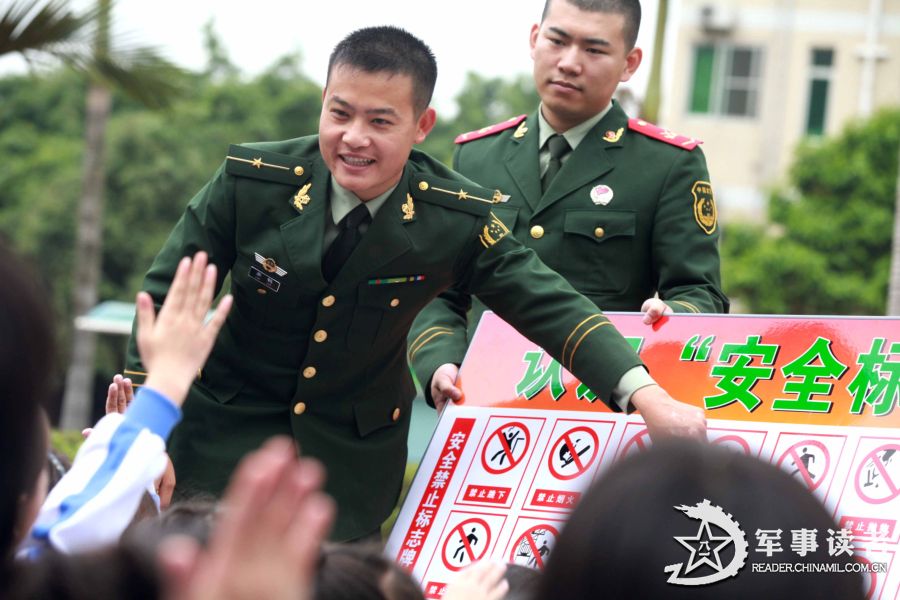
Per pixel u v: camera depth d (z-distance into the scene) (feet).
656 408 10.14
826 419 10.00
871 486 9.46
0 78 75.82
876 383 10.02
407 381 12.28
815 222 52.95
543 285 11.11
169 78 27.55
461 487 10.91
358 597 6.04
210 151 70.28
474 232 11.34
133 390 10.74
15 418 5.57
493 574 7.08
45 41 25.34
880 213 52.47
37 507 6.11
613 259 13.52
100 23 25.67
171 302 7.00
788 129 63.26
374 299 11.27
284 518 4.43
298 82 77.05
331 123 10.66
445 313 13.51
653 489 5.22
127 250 67.41
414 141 11.19
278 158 11.28
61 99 75.87
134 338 11.00
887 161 53.26
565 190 13.62
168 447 11.82
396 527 10.86
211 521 6.31
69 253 66.69
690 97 64.34
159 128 68.80
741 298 53.11
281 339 11.43
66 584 5.50
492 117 88.38
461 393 11.75
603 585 5.12
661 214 13.44
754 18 63.57
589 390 11.09
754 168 63.46
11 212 67.82
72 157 70.90
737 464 5.32
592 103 13.50
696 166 13.61
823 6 62.90
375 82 10.50
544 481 10.66
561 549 5.24
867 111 62.34
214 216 11.25
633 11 13.37
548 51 13.41
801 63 63.10
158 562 5.48
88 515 6.46
